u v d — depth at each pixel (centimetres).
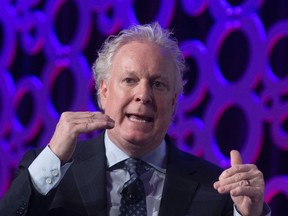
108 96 261
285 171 452
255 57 457
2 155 596
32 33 600
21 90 591
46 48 579
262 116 453
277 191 446
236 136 474
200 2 488
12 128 594
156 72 252
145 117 253
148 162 264
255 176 231
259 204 233
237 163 238
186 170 268
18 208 232
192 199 260
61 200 254
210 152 473
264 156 458
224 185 228
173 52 268
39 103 576
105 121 233
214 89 475
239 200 236
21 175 236
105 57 270
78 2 561
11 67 605
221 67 480
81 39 552
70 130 234
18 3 606
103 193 255
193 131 482
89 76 545
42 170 236
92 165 263
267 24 464
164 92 255
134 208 251
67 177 260
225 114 477
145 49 256
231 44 479
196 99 482
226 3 475
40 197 234
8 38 607
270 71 454
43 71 578
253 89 459
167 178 262
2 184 591
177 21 504
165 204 256
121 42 266
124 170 262
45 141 566
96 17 549
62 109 566
